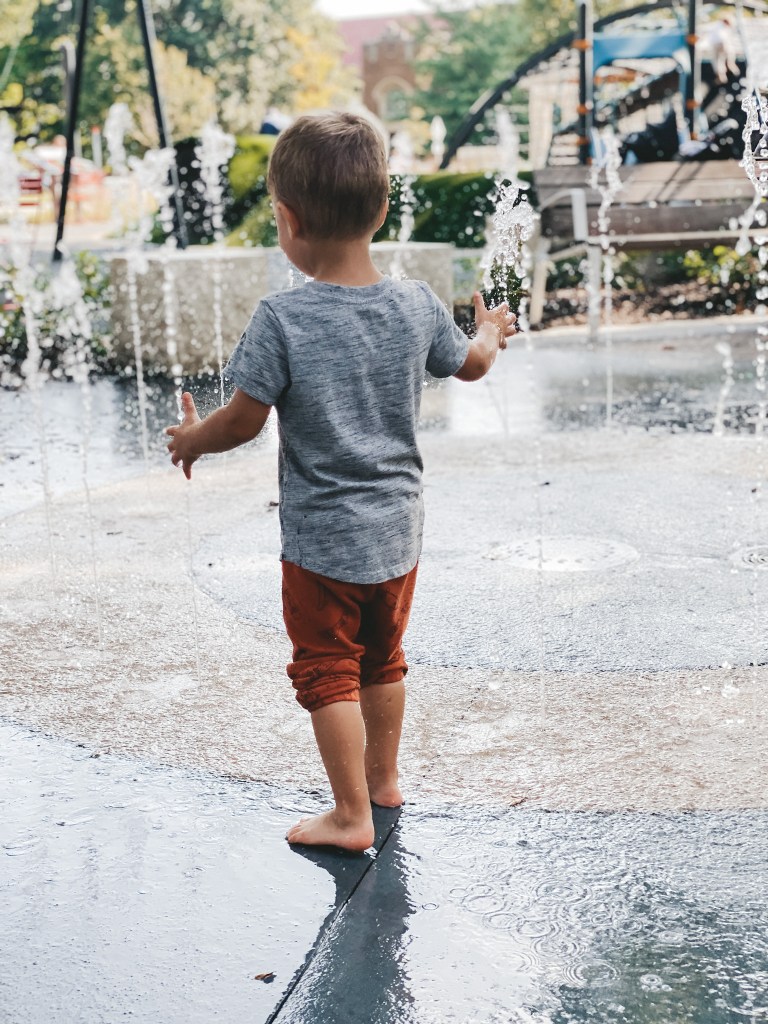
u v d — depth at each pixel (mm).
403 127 50844
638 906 1966
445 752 2549
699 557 3869
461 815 2281
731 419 6254
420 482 2250
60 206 10938
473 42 50906
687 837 2186
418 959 1829
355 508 2119
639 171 9414
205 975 1795
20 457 5609
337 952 1851
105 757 2535
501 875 2068
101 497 4828
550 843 2172
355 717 2152
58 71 38062
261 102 48344
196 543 4137
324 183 2055
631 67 14141
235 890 2029
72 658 3096
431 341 2225
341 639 2170
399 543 2172
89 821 2266
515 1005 1714
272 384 2066
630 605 3428
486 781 2416
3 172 6246
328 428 2090
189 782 2424
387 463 2148
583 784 2395
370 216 2117
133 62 38781
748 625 3254
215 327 7895
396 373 2139
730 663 2998
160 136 8703
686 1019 1680
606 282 10742
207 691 2885
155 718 2734
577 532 4184
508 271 3104
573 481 4941
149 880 2061
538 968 1803
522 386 7438
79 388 7480
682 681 2896
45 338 8742
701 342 9125
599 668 2980
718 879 2045
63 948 1866
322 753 2160
